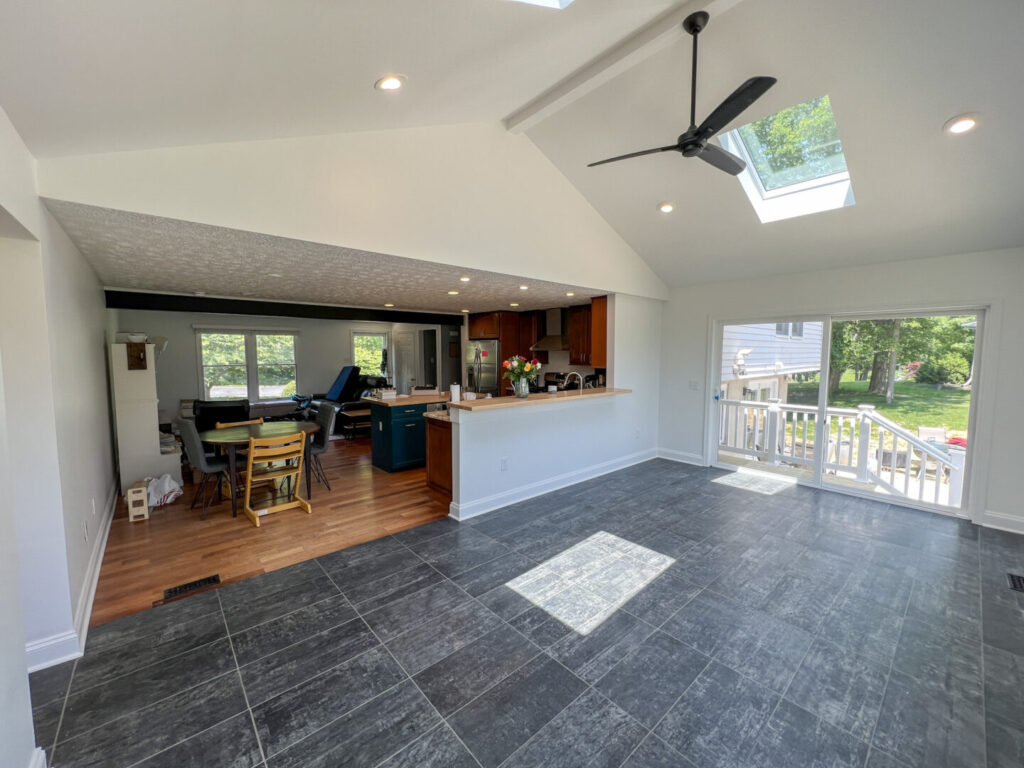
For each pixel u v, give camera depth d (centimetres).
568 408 460
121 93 148
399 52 168
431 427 435
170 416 708
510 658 205
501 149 354
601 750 158
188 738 162
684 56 259
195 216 220
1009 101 232
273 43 138
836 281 425
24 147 170
